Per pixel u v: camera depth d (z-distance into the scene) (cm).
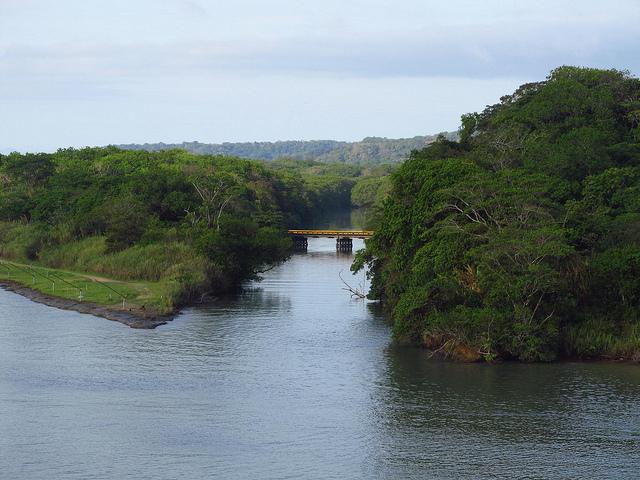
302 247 19038
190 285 10275
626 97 11906
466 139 12031
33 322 8706
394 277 8638
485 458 4881
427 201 8075
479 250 7150
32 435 5156
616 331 7262
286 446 5044
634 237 7738
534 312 7056
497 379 6538
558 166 9281
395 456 4900
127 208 12950
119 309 9262
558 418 5591
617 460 4866
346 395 6100
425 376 6631
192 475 4566
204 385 6325
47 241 13612
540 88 12769
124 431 5256
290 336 8125
